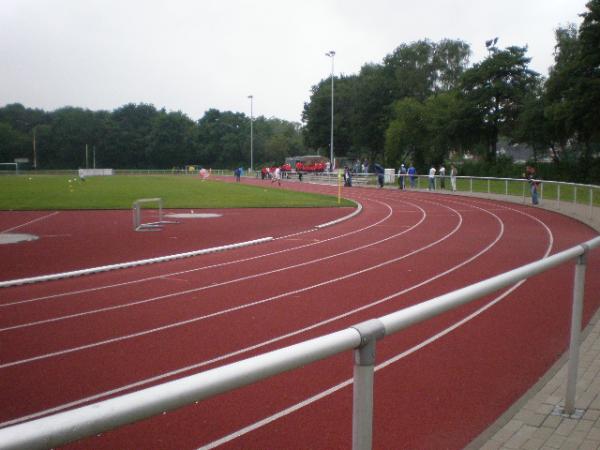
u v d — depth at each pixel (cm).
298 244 1609
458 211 2653
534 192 2834
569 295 959
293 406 523
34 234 1831
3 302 935
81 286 1059
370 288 1027
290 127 15212
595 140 5038
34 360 656
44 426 143
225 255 1419
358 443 236
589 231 1875
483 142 6431
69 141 12625
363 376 235
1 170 11038
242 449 441
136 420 161
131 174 10812
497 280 345
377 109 8200
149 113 13988
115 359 659
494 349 685
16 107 14375
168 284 1073
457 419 496
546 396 521
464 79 6038
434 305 283
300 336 744
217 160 13212
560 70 4769
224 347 701
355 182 5597
